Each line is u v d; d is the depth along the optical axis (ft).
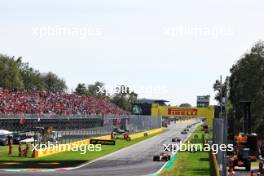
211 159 136.26
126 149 259.60
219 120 76.64
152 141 347.97
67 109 349.82
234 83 294.66
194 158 203.10
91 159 191.42
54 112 322.75
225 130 76.48
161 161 189.26
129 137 348.38
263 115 252.01
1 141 237.25
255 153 152.66
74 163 172.14
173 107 196.95
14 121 264.11
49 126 286.46
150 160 193.77
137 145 297.53
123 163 178.70
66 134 266.98
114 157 205.87
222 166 76.48
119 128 410.93
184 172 145.59
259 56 282.77
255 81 277.85
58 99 363.35
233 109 275.80
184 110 199.41
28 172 139.13
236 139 156.87
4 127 274.77
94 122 342.23
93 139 283.59
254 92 275.80
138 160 193.16
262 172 129.80
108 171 148.36
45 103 331.98
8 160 173.06
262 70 279.28
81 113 364.79
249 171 148.46
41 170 146.20
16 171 141.08
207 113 194.90
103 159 193.98
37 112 299.79
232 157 151.12
